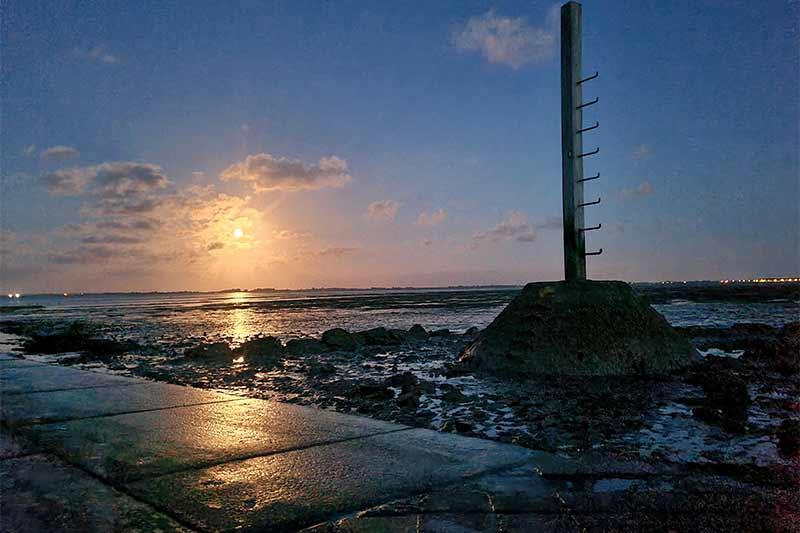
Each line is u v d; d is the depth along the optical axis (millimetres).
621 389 6547
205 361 10703
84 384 6637
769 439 4277
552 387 6738
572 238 9078
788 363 8008
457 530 2391
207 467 3287
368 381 7715
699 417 5066
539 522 2467
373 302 51969
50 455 3570
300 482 3012
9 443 3871
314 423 4434
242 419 4594
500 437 4438
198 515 2588
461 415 5309
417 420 5164
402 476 3092
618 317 8180
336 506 2676
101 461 3416
